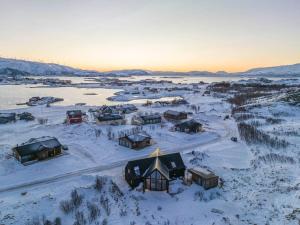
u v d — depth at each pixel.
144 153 46.09
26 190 32.25
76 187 32.22
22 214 25.92
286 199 27.67
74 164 40.66
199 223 24.80
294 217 23.64
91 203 28.16
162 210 27.48
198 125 61.22
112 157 43.94
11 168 38.88
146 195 30.77
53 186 33.22
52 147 43.47
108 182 33.72
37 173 37.28
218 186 33.12
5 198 30.05
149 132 59.81
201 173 33.53
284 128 62.28
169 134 58.34
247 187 32.47
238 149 49.06
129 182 33.56
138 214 26.52
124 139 49.69
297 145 49.34
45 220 24.75
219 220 25.19
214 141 54.97
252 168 39.06
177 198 30.05
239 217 25.64
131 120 75.06
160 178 31.50
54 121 75.75
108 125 67.00
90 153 45.72
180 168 36.09
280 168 37.59
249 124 68.06
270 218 24.61
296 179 33.03
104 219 25.34
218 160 42.88
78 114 71.62
